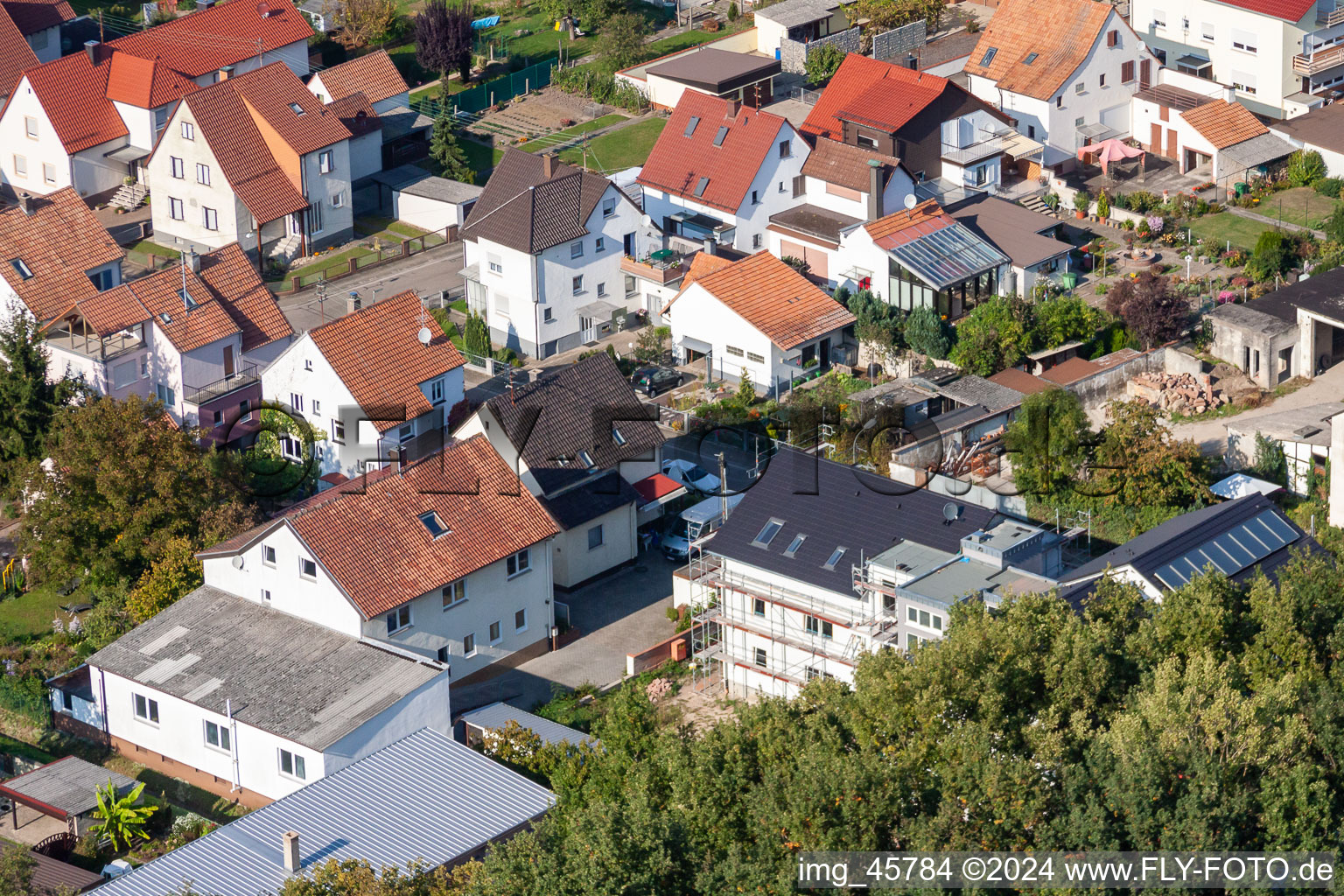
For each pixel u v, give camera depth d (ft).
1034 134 581.12
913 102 563.07
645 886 277.64
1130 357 477.36
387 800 327.47
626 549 433.07
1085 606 345.31
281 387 454.40
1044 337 483.92
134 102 604.49
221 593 396.98
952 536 374.84
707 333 500.74
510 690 393.91
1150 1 625.00
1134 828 276.82
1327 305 472.44
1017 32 595.06
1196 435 454.81
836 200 548.31
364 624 374.84
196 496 420.77
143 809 350.64
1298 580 351.05
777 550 384.47
